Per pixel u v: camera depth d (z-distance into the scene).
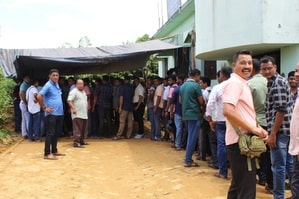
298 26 8.11
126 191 6.09
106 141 11.62
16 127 13.26
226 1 8.85
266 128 5.27
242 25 8.46
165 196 5.77
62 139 12.10
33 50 12.82
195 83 7.53
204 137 8.28
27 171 7.35
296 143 4.22
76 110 10.49
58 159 8.63
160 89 11.32
